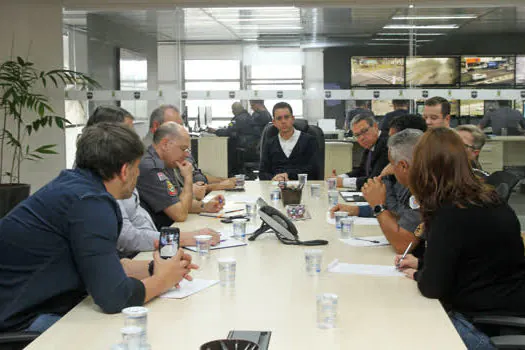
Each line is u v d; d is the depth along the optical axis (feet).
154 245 8.35
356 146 21.79
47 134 21.72
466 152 6.89
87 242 5.89
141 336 4.70
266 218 8.97
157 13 21.94
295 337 5.11
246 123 22.54
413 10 21.39
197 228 10.25
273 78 22.17
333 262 7.59
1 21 21.44
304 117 22.18
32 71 21.52
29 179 21.72
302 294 6.35
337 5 21.33
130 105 22.36
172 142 11.24
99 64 22.11
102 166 6.35
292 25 21.84
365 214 11.28
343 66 21.86
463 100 21.61
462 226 6.52
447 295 6.77
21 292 6.11
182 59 22.25
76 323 5.53
